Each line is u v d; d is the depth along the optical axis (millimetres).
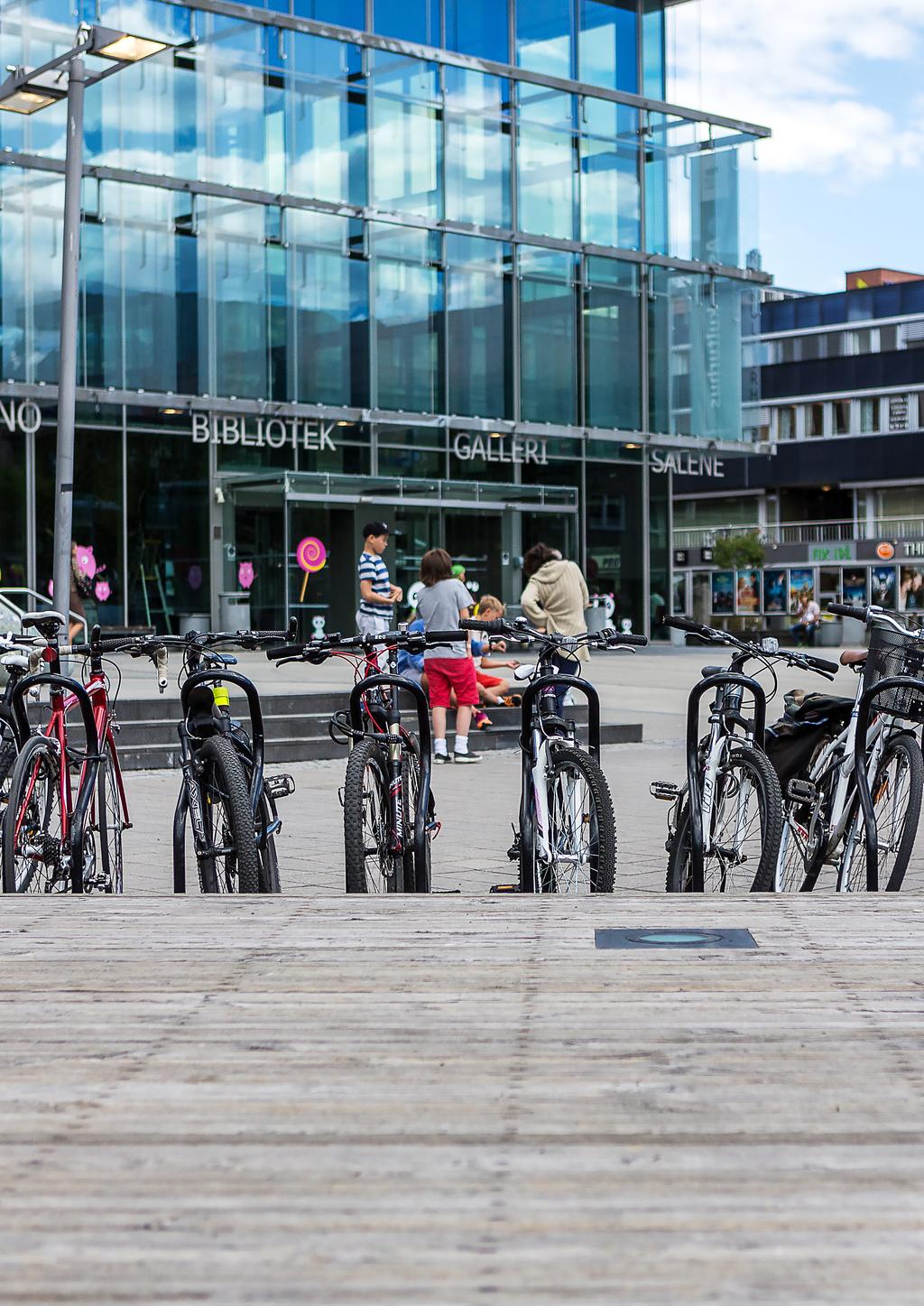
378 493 29344
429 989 3660
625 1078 2982
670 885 5941
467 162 30734
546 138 31812
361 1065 3082
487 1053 3146
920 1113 2775
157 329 26734
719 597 65062
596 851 5645
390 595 13898
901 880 5793
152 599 27219
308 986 3693
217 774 5609
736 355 34062
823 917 4457
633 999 3559
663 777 12227
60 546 14789
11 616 15281
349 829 5754
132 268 26438
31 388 25469
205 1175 2496
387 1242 2209
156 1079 3006
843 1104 2822
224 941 4180
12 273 25406
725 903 4684
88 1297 2047
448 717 14633
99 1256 2176
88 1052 3186
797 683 19047
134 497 27078
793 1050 3154
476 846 8906
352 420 28969
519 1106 2824
